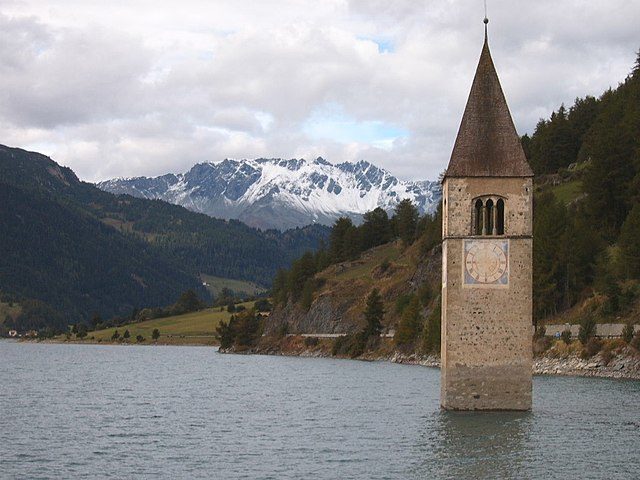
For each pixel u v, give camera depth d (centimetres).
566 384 12612
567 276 18100
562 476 6275
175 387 14662
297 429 8738
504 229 8519
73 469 6919
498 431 7806
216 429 8912
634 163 19938
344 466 6781
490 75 8706
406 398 11375
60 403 11844
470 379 8519
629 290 16200
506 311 8494
